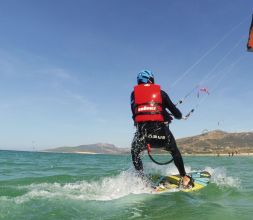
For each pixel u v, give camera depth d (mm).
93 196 6160
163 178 7707
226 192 6750
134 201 5734
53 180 8828
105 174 10938
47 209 5055
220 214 4703
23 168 15359
